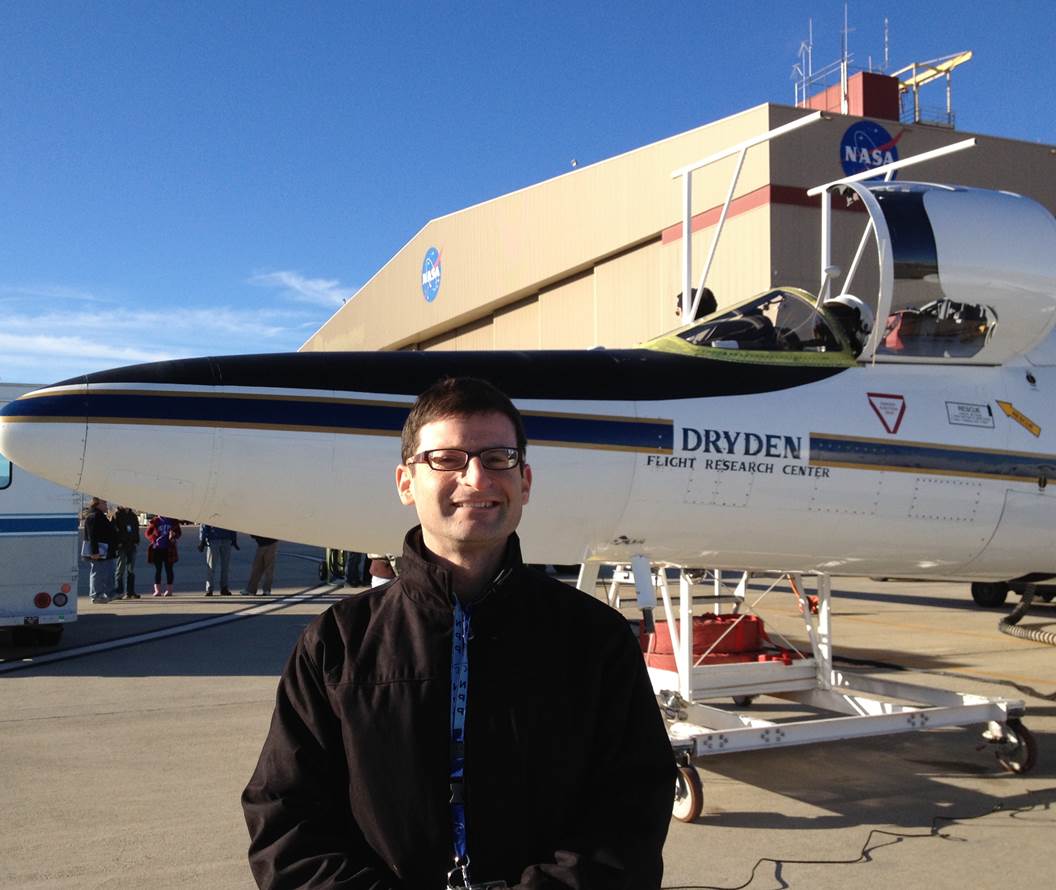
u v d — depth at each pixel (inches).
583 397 182.9
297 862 64.2
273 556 614.9
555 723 66.3
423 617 67.1
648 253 917.8
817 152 761.0
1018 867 155.0
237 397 164.9
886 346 211.5
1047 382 225.6
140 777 204.4
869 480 199.8
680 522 189.8
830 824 177.0
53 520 373.7
